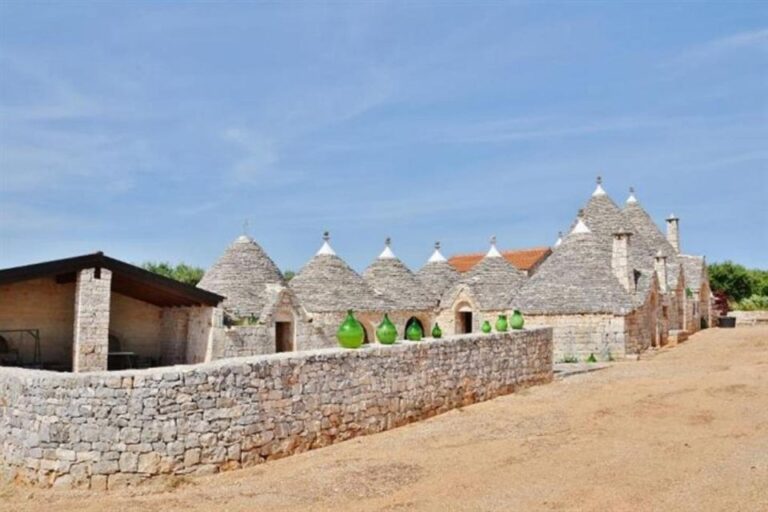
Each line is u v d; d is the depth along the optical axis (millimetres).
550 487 11883
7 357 23094
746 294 66188
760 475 12117
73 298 24453
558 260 35062
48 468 12328
